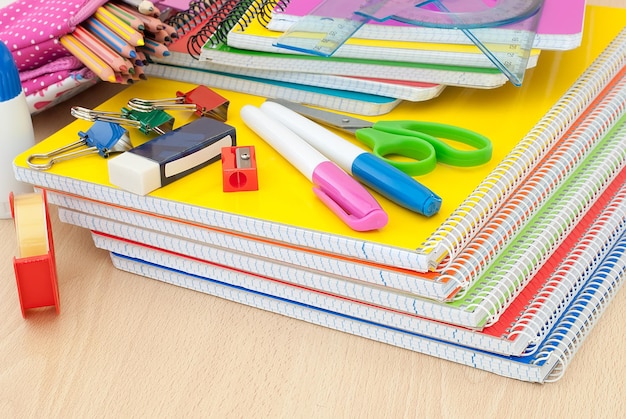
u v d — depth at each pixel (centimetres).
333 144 66
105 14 76
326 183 62
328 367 61
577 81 78
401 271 57
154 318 66
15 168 70
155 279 70
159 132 71
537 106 75
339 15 74
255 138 72
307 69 76
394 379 60
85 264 72
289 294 64
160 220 66
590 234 68
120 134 69
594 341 62
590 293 63
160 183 65
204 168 68
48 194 71
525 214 64
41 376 60
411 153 67
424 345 61
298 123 69
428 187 64
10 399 59
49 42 76
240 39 78
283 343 63
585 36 87
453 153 65
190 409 58
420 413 57
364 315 62
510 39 71
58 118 87
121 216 68
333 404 58
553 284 62
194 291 69
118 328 65
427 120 73
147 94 80
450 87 78
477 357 59
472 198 62
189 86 81
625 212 71
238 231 63
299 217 61
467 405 57
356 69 75
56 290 65
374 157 63
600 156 74
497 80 71
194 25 86
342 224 60
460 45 72
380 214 58
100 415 57
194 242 66
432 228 59
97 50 74
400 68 74
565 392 58
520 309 60
